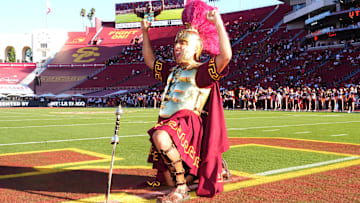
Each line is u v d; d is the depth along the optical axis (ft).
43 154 20.17
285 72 118.11
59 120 52.49
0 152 20.94
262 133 32.50
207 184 11.30
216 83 11.79
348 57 110.93
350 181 13.47
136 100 133.69
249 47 150.71
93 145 24.17
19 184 13.01
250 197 11.28
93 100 147.02
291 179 13.82
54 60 200.95
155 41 189.57
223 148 11.59
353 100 79.20
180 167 11.05
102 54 198.39
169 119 11.28
